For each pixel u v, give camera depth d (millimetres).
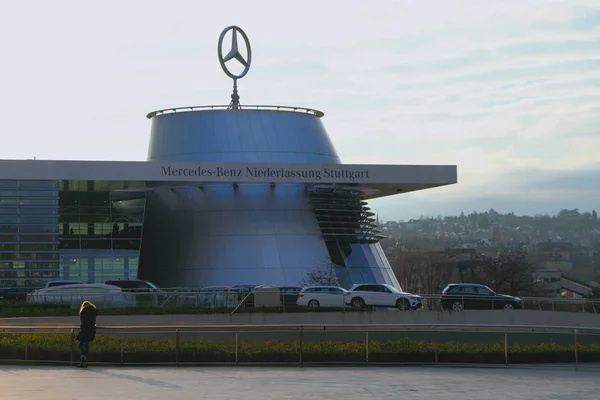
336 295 53000
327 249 67188
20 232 64250
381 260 69625
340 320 50375
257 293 52562
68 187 67188
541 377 27344
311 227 67938
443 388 24344
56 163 62938
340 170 65062
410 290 133750
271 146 69500
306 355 30312
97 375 27188
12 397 21859
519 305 54062
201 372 28359
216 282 65312
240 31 71750
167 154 70312
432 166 66000
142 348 30484
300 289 55938
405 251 154125
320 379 26375
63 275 66438
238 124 69875
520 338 33781
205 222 67750
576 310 53406
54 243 64750
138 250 69062
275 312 51656
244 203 68062
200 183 66062
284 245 66625
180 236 68062
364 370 29359
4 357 31094
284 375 27500
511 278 111188
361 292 52906
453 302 53875
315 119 73188
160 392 23031
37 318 46969
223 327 33094
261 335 31719
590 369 29969
